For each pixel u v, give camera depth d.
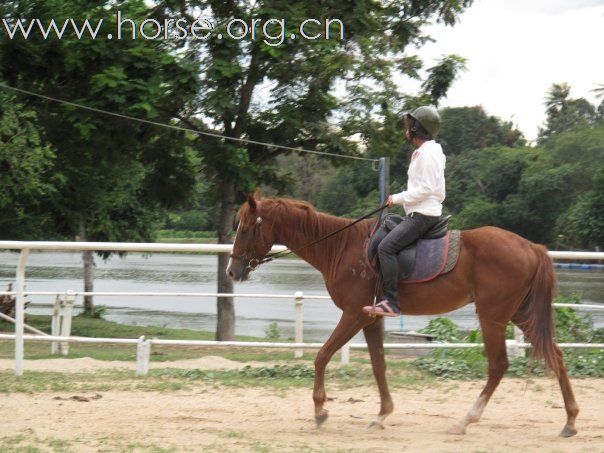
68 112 14.53
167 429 6.69
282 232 7.30
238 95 15.91
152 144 16.89
